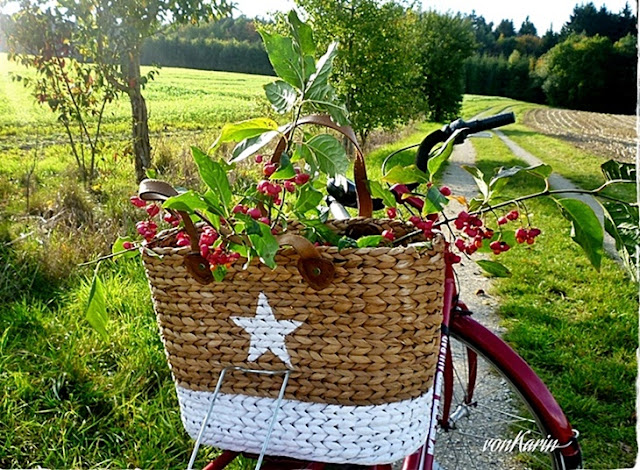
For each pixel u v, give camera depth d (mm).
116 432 2598
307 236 1384
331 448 1315
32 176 7117
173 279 1302
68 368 2916
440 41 26484
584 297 4543
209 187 1163
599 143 21453
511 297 4516
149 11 6621
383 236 1339
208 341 1327
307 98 1302
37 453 2488
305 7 10578
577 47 47094
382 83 10922
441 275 1249
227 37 39750
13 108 15805
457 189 9414
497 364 1896
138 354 3090
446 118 27172
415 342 1251
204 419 1369
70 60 6988
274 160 1340
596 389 3109
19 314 3449
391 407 1285
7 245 4410
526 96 54812
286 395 1320
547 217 7215
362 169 1500
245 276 1250
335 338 1248
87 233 4758
